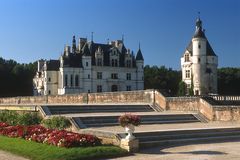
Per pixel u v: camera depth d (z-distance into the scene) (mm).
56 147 16734
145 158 15516
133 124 17125
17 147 17734
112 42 116375
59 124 22438
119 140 17531
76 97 44781
